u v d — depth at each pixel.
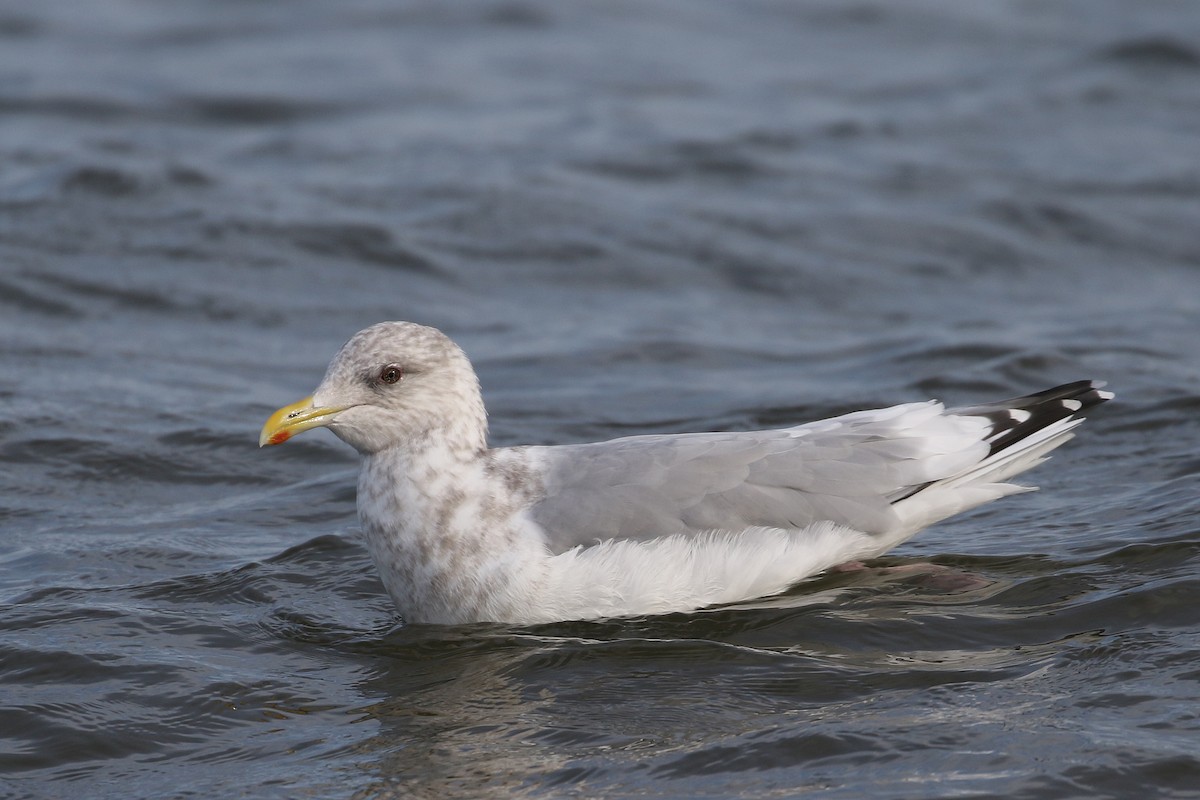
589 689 9.21
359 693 9.33
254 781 8.23
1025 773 7.80
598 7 34.22
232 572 11.22
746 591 10.41
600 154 23.94
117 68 29.23
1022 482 12.73
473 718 8.89
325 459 13.79
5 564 11.34
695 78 29.06
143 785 8.25
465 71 29.47
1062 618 9.80
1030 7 33.66
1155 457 12.88
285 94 27.72
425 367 10.55
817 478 10.48
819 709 8.73
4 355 16.05
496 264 19.73
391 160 23.84
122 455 13.62
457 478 10.52
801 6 34.34
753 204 21.81
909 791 7.68
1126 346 16.34
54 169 21.95
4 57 29.67
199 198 21.14
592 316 18.19
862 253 20.23
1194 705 8.43
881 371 15.96
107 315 17.50
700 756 8.23
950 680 9.01
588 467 10.61
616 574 10.18
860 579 10.77
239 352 16.73
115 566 11.34
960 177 22.95
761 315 18.38
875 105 27.09
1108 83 27.58
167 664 9.66
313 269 19.22
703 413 14.89
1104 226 21.14
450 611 10.42
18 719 8.95
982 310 18.41
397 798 7.94
